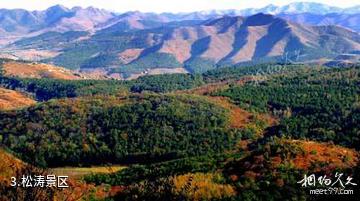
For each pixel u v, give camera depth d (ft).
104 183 407.64
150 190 232.73
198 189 299.58
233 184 322.34
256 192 303.48
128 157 648.38
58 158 633.61
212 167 390.83
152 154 647.15
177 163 471.62
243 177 335.88
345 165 335.67
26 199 86.07
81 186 352.08
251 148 644.69
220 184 318.04
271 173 330.54
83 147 655.35
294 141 394.93
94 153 645.92
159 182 255.91
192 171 388.98
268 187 309.22
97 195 348.59
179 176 328.08
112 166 633.61
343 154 362.53
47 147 647.15
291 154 359.05
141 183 345.72
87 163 639.76
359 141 510.99
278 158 355.36
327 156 358.23
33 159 99.76
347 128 597.52
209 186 307.58
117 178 430.20
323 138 577.43
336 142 539.29
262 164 351.87
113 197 348.18
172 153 645.51
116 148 653.71
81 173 553.23
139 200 229.04
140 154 648.79
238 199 296.30
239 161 377.91
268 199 292.61
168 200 189.57
